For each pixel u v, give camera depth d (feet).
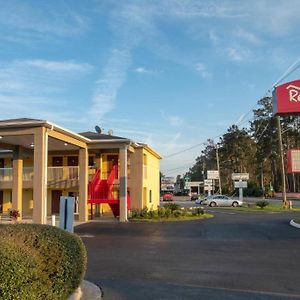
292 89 84.07
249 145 324.60
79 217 97.81
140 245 54.95
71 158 119.65
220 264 40.24
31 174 108.17
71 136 89.76
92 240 60.95
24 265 16.53
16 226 21.81
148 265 39.75
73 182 108.06
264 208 156.46
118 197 107.04
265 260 42.60
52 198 116.67
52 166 118.73
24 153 104.99
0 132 76.54
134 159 117.60
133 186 116.88
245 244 55.67
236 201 182.29
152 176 140.77
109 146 100.53
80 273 23.32
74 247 22.34
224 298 26.91
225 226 83.61
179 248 51.90
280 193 303.89
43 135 75.41
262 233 69.72
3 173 110.63
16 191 97.76
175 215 105.70
